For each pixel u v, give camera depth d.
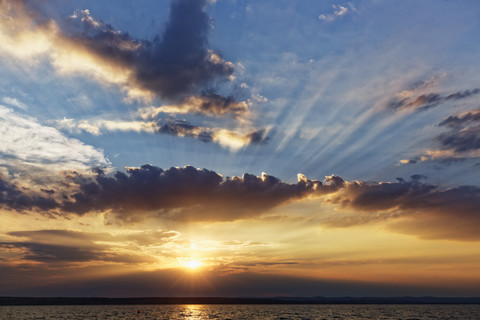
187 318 160.25
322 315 189.75
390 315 196.00
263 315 186.75
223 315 185.38
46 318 151.50
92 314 181.38
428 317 182.50
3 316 163.88
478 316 193.25
